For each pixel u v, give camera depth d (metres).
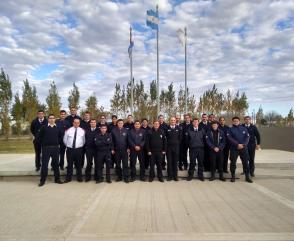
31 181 10.19
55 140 9.57
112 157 10.58
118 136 9.80
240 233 5.29
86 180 9.92
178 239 5.06
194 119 10.25
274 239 5.03
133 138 9.84
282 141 19.70
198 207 6.92
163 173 10.54
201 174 10.01
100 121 10.26
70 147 9.78
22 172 10.48
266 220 6.01
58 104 34.88
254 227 5.62
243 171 10.17
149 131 9.92
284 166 11.62
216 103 35.12
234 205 7.07
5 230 5.58
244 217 6.20
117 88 32.66
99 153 9.67
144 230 5.49
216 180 10.01
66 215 6.42
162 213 6.49
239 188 8.84
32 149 22.28
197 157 9.98
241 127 9.87
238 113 36.00
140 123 10.34
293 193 8.23
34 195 8.18
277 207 6.91
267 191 8.46
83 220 6.07
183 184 9.40
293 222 5.89
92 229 5.57
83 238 5.15
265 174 10.48
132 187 9.01
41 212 6.65
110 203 7.29
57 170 9.71
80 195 8.12
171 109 34.06
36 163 10.52
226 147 10.22
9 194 8.35
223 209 6.76
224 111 35.78
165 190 8.60
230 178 10.31
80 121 10.20
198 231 5.42
